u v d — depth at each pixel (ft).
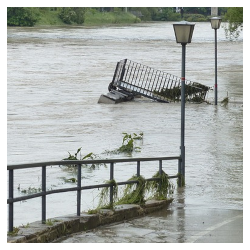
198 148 192.13
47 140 208.33
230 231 84.12
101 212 88.43
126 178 142.31
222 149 190.19
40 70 497.46
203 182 135.54
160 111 289.33
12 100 329.93
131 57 611.88
